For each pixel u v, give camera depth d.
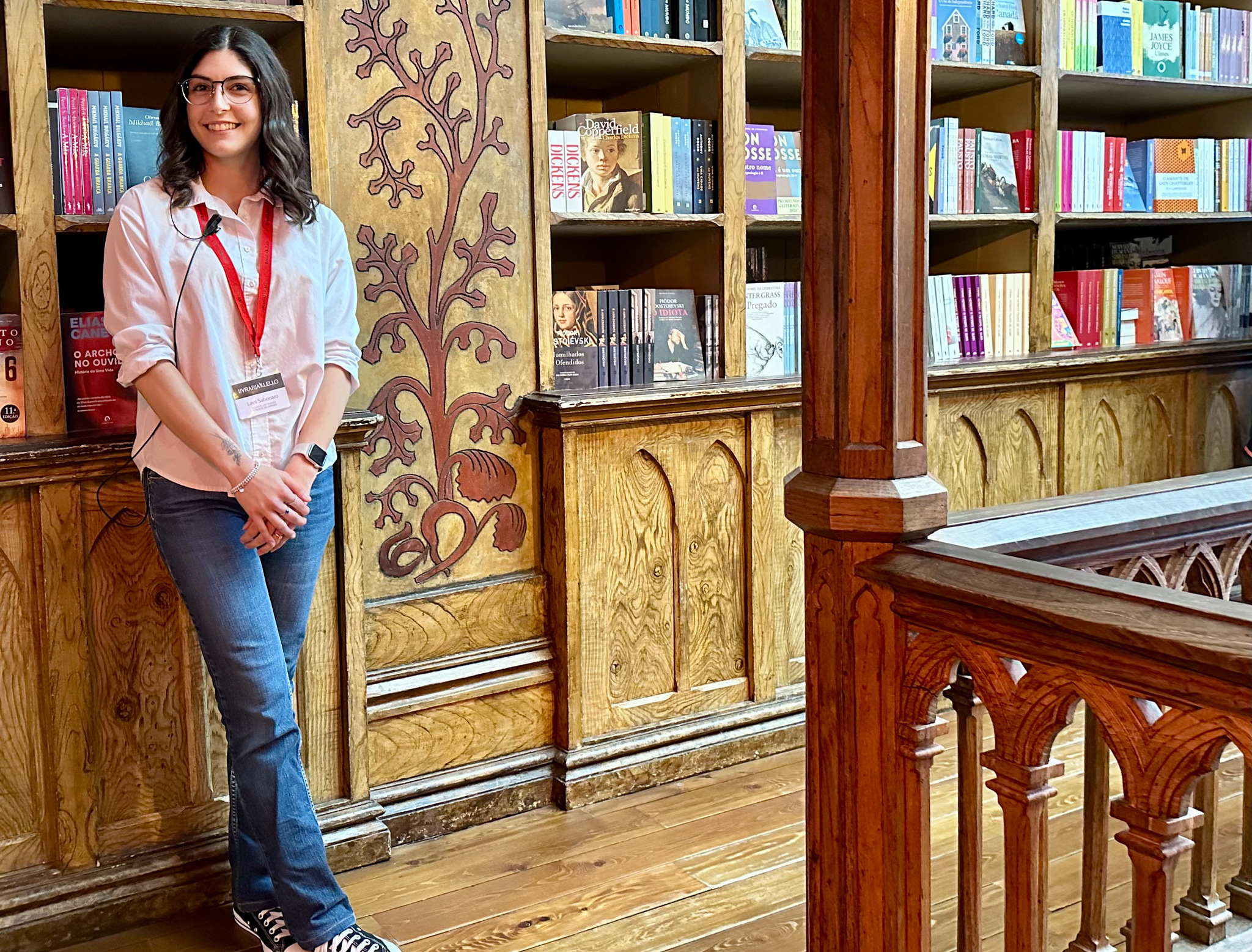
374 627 2.90
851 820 1.69
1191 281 4.32
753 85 3.68
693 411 3.18
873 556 1.61
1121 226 4.70
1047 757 1.43
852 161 1.56
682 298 3.34
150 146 2.57
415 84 2.88
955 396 3.67
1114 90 4.15
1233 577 1.87
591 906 2.56
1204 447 4.34
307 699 2.73
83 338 2.54
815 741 1.75
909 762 1.59
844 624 1.65
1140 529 1.73
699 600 3.30
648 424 3.15
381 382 2.89
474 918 2.52
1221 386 4.35
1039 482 3.92
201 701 2.60
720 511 3.32
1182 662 1.18
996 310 3.90
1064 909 2.49
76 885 2.45
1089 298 4.13
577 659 3.10
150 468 2.18
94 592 2.46
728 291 3.34
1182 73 4.16
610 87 3.67
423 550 2.98
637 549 3.18
